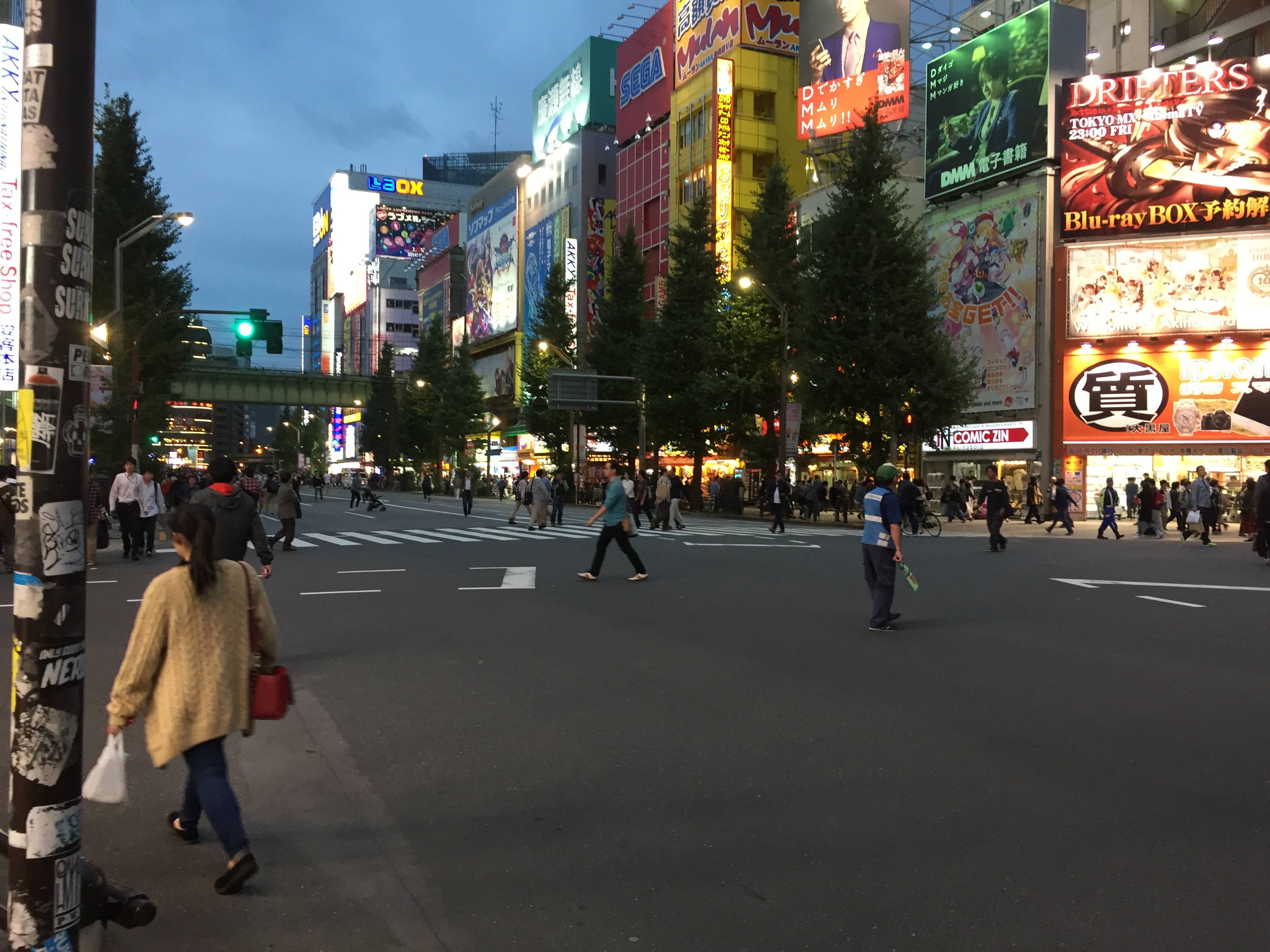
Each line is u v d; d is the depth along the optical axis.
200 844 3.79
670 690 6.37
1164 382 31.78
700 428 38.88
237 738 5.27
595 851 3.68
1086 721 5.57
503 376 81.00
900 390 29.20
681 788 4.41
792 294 35.19
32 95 2.49
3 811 4.09
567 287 54.06
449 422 68.31
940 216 37.31
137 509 16.67
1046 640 8.20
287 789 4.44
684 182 56.03
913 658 7.44
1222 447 31.11
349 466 123.12
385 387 79.12
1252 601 10.74
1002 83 34.78
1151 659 7.38
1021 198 34.16
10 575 13.55
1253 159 30.98
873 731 5.36
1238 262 30.95
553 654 7.62
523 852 3.67
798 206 41.09
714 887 3.34
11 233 12.62
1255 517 17.22
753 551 17.72
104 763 3.25
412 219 143.00
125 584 12.77
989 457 35.44
